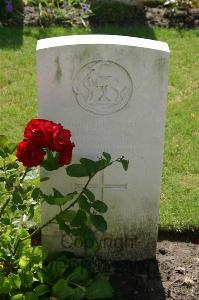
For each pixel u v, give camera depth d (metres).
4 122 3.38
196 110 3.56
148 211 2.55
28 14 4.63
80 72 2.34
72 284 2.42
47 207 2.51
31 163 2.24
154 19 4.67
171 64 4.03
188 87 3.79
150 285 2.51
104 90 2.37
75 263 2.53
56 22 4.54
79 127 2.42
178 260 2.62
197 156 3.19
